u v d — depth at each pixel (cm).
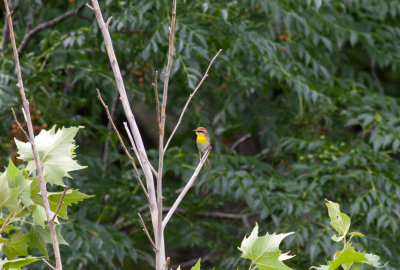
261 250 464
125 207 1198
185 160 1141
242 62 1232
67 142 501
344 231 479
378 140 1061
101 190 1088
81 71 1100
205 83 1225
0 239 476
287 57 1232
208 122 1259
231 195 1188
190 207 1234
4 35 1170
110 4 1084
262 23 1213
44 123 1057
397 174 1090
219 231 1259
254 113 1285
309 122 1227
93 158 1080
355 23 1326
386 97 1247
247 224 1297
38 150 494
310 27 1158
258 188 1064
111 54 521
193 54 1010
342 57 1382
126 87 1127
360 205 1128
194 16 1105
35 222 489
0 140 1140
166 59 976
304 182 1110
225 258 1182
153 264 1357
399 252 1102
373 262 493
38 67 1114
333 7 1212
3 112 1058
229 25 1055
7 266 454
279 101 1309
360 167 1162
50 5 1298
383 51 1295
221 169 1091
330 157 1140
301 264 1093
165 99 483
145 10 966
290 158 1279
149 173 504
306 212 1036
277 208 1096
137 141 509
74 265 1035
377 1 1255
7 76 1002
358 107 1177
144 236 1264
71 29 1223
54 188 948
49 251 964
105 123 1562
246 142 1514
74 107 1273
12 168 468
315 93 1059
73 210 1127
